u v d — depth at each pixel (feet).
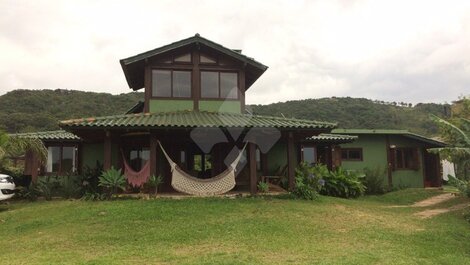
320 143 65.21
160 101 50.34
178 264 21.63
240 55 52.31
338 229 31.91
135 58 49.80
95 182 47.34
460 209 44.62
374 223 35.19
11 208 43.80
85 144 56.95
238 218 33.45
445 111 105.09
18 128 109.81
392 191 68.74
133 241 26.96
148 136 48.06
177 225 30.94
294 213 36.29
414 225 35.63
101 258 22.80
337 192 55.21
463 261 24.04
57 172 55.88
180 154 53.16
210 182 42.86
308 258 23.22
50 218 33.96
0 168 56.90
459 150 45.65
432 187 72.33
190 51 52.21
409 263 22.80
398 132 72.54
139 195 43.80
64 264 21.38
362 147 72.49
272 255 23.84
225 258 22.89
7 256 23.91
